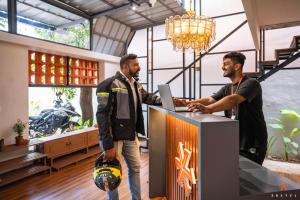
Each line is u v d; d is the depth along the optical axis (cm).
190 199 158
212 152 110
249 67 482
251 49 479
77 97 579
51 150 431
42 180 388
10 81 392
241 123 181
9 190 349
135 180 239
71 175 412
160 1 472
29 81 441
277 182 138
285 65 446
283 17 366
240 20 488
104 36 573
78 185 369
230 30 500
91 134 525
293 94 458
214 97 215
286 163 445
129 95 230
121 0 448
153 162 268
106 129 213
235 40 495
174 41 333
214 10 516
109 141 212
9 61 389
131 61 231
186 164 159
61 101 549
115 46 619
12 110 396
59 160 464
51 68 483
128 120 228
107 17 541
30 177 400
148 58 614
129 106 229
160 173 270
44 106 518
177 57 568
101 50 589
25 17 430
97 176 206
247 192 123
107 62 601
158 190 271
